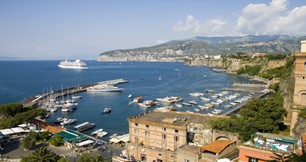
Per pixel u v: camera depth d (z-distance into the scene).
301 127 84.69
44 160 77.12
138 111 190.38
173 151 88.44
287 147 55.78
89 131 140.62
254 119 96.62
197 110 193.88
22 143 103.19
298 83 92.06
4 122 124.50
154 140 95.06
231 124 89.88
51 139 111.38
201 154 76.56
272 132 94.19
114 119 167.12
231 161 68.38
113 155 100.06
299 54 91.19
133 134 100.50
